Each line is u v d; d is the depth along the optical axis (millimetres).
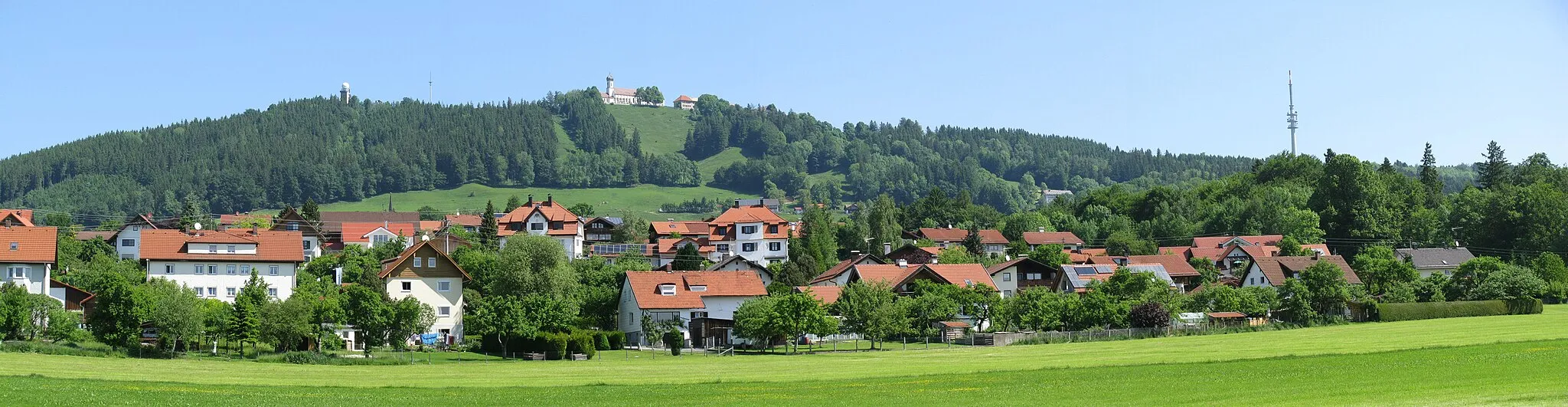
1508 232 195750
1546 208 187000
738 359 88875
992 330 115500
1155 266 153500
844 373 71062
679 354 96625
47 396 52156
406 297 109188
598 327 124562
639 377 69688
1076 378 64312
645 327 113375
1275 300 127938
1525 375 57469
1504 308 135000
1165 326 112875
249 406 52719
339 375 70500
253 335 85688
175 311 82688
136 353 81125
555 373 73938
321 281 136500
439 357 90375
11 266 107500
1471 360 67438
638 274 120062
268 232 133750
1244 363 72438
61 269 128250
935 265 134750
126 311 83062
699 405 54375
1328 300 128875
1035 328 112375
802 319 98250
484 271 137750
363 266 149750
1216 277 169250
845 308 103438
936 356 89062
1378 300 138500
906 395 57500
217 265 123312
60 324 85312
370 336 90312
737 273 123625
